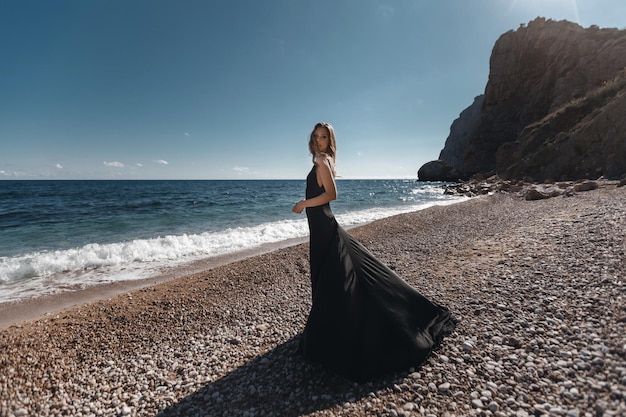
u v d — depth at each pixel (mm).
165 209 25922
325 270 3154
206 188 71125
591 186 16484
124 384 3467
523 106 55125
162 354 4152
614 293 3494
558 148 28875
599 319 3104
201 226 16844
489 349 3092
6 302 6559
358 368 2928
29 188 60406
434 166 85375
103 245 11602
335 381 3025
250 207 27859
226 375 3443
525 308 3768
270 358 3672
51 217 20406
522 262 5523
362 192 51000
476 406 2379
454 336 3441
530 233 7730
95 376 3664
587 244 5566
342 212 22797
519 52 55906
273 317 5094
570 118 32688
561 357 2717
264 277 7414
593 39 45094
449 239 9516
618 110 23562
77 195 42156
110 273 8578
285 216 21281
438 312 3562
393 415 2459
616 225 6355
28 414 3025
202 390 3199
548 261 5219
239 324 4965
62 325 5016
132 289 7309
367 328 3025
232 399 2986
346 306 3010
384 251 8938
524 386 2494
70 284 7672
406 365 2951
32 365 3877
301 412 2660
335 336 2979
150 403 3082
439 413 2391
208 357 3938
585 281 4043
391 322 3084
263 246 12000
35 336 4605
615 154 22688
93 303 5965
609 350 2609
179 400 3072
